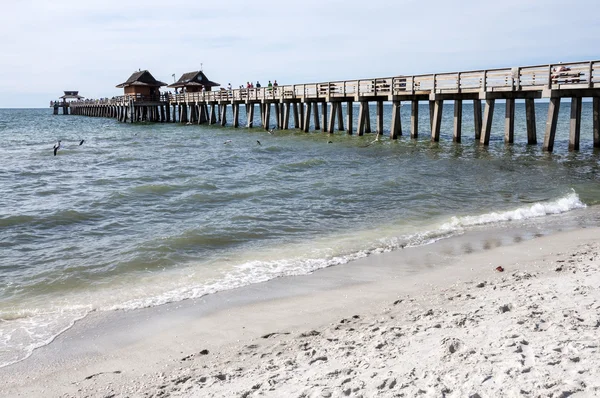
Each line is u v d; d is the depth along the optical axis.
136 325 6.57
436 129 25.98
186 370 5.31
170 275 8.48
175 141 33.44
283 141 31.36
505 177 17.34
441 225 11.40
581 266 7.80
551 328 5.18
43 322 6.71
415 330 5.63
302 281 8.02
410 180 16.97
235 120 45.25
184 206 13.78
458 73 23.78
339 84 31.36
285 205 13.70
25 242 10.60
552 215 12.17
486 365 4.50
